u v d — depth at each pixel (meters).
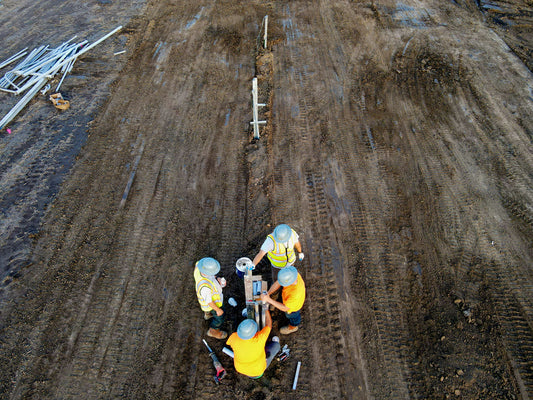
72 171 8.43
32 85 10.73
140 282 6.57
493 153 8.73
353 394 5.30
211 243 7.13
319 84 10.49
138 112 9.84
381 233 7.20
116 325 6.04
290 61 11.31
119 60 11.59
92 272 6.71
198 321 6.09
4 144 9.09
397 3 14.11
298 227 7.29
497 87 10.52
